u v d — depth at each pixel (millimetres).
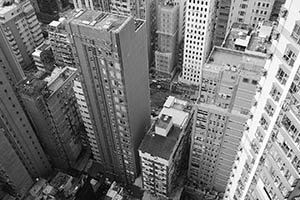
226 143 102250
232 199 63000
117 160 125188
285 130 40250
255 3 135625
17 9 173125
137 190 129875
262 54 82188
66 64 177000
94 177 137500
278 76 41000
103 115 106938
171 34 163375
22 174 119625
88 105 106312
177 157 116000
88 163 142875
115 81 91750
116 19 84250
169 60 168875
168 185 115938
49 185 124312
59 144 130375
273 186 43969
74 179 124250
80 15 86625
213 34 161500
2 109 101688
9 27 170750
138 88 103250
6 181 118188
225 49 91938
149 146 107312
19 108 109500
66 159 138250
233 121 93500
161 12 157500
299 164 38781
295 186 40188
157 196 125000
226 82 86062
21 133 113125
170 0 164250
